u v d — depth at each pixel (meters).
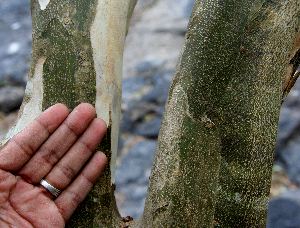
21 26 1.34
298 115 0.94
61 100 0.26
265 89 0.24
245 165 0.24
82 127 0.26
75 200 0.26
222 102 0.24
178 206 0.23
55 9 0.25
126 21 0.28
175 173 0.23
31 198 0.26
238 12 0.24
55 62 0.26
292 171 0.87
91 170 0.26
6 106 1.05
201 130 0.24
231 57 0.24
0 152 0.26
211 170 0.23
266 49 0.24
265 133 0.24
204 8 0.24
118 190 0.86
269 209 0.79
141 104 1.03
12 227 0.26
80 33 0.25
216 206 0.23
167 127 0.24
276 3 0.24
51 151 0.26
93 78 0.26
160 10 1.45
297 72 0.28
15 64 1.16
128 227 0.27
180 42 1.27
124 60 1.21
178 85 0.24
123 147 0.97
